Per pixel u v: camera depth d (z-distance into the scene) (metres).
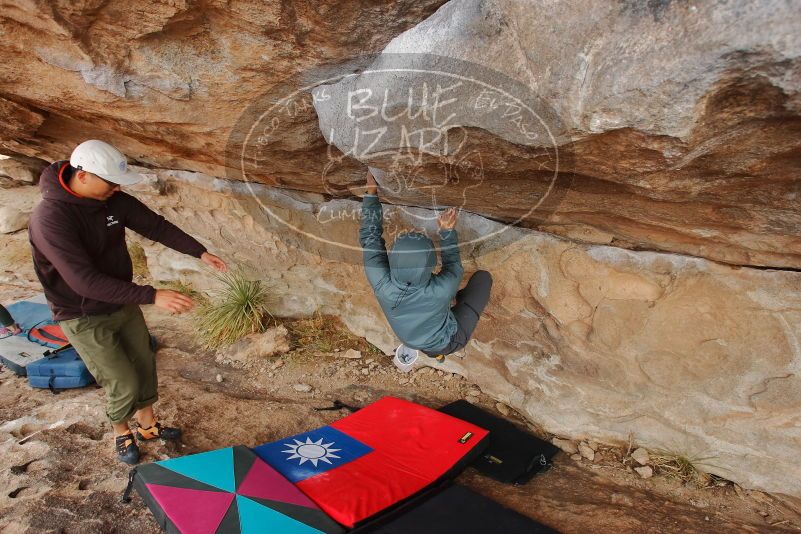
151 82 2.00
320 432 3.13
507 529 2.40
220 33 1.76
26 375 3.75
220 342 4.40
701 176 1.60
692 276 2.46
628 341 2.81
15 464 2.77
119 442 2.85
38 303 4.55
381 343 4.25
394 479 2.71
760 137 1.32
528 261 2.97
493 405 3.68
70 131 3.31
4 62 2.13
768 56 1.05
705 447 2.76
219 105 2.15
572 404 3.20
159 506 2.29
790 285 2.23
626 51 1.19
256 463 2.69
